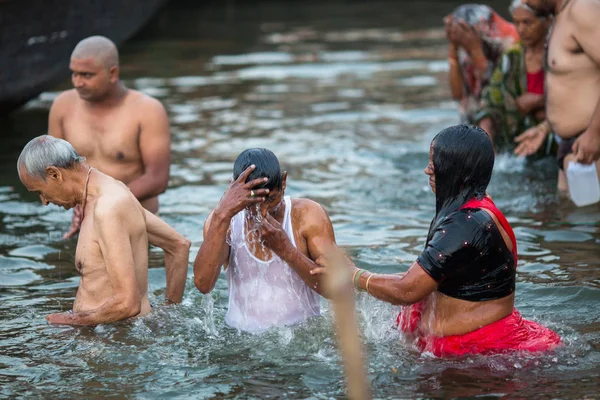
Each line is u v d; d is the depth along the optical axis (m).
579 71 9.02
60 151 6.27
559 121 9.27
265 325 6.23
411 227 8.96
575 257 7.84
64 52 14.74
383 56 20.55
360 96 16.19
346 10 29.08
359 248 8.27
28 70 14.06
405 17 27.14
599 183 9.14
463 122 12.79
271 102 15.74
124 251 6.22
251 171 5.81
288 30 24.97
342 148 12.44
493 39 12.16
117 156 8.84
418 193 10.23
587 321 6.44
